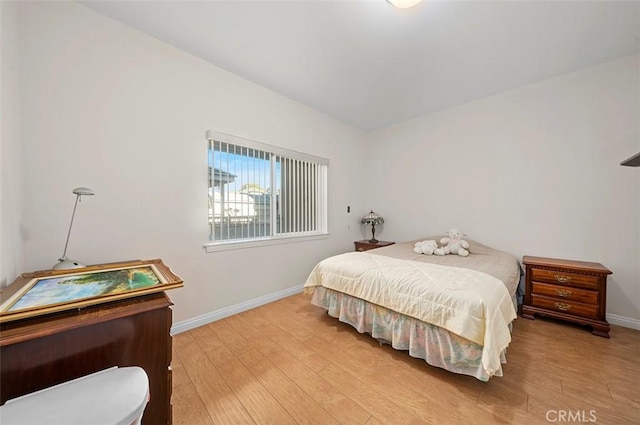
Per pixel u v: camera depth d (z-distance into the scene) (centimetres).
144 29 196
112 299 98
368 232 447
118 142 189
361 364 176
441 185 353
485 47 212
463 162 330
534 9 170
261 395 145
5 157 125
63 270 137
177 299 221
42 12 158
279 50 219
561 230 261
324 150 368
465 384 154
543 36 198
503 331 147
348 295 225
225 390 150
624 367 168
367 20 181
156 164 208
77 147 172
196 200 232
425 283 176
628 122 228
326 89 290
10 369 79
